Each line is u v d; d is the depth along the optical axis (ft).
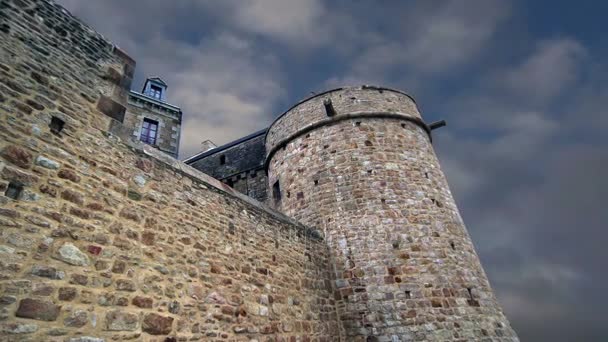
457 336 21.81
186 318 13.57
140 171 14.53
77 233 11.35
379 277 24.02
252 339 16.17
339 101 33.40
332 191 28.50
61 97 13.01
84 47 15.08
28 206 10.43
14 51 12.25
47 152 11.62
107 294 11.39
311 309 21.33
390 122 32.19
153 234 13.79
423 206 27.35
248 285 17.38
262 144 43.52
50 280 10.14
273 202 34.14
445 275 24.18
